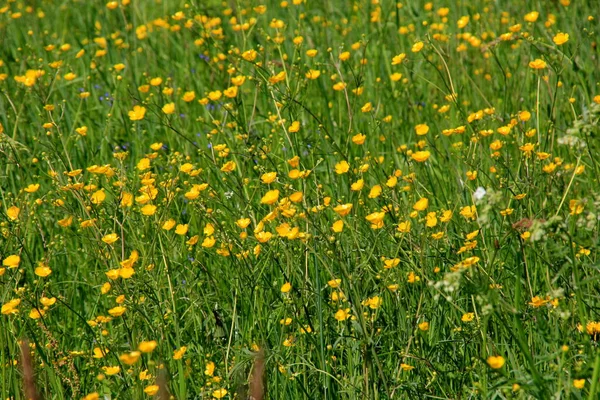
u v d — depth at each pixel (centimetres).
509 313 390
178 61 861
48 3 1076
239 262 429
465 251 435
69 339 448
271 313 429
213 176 575
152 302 422
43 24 1019
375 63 765
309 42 790
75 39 895
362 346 381
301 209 424
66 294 484
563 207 449
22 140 652
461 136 619
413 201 469
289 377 398
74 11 1026
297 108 596
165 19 895
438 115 688
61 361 410
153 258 430
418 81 748
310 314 418
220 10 929
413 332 397
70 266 524
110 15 952
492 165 536
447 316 422
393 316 420
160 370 348
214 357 420
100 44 845
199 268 459
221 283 452
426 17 864
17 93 710
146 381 387
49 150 566
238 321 434
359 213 456
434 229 441
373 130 567
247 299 421
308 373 403
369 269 398
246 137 534
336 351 420
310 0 918
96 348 402
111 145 652
